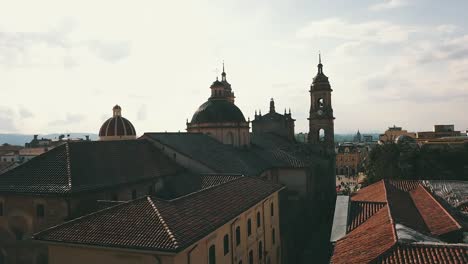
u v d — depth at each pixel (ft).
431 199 125.90
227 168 162.30
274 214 136.98
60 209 105.50
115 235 72.69
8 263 110.93
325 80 271.08
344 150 571.28
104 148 133.90
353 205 113.50
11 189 110.11
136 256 70.33
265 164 197.98
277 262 138.51
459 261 63.05
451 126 505.25
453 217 102.68
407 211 109.60
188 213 84.33
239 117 212.02
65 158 118.11
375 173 224.74
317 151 268.62
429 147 233.76
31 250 108.58
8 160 349.20
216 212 92.63
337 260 75.97
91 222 77.66
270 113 300.40
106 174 121.80
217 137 209.05
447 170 215.51
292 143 282.15
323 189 240.53
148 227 73.67
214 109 211.41
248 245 109.50
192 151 163.63
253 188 124.77
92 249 72.95
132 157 140.77
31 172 115.55
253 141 233.76
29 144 447.01
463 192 150.82
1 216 112.78
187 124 220.43
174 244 67.77
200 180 139.33
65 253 75.00
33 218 108.68
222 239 91.56
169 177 146.20
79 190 106.22
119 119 183.93
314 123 272.72
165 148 158.51
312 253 160.66
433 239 80.18
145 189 133.80
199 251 78.89
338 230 97.66
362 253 73.72
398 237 75.41
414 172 216.95
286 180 201.87
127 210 80.23
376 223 91.45
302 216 189.37
